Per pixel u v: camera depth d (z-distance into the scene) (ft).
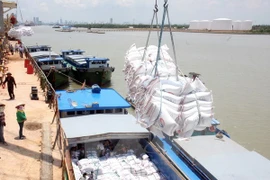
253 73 139.74
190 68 152.56
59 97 53.01
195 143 36.40
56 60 104.42
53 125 48.47
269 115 76.43
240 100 90.43
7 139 42.04
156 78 24.00
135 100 26.55
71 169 28.22
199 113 22.74
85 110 47.93
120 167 37.27
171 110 22.27
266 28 654.53
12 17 217.56
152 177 36.09
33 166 35.55
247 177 28.63
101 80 104.78
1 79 73.00
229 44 374.84
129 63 35.35
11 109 55.47
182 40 435.94
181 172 33.06
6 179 32.42
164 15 26.66
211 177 29.48
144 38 439.22
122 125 42.14
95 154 39.47
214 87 108.17
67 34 584.81
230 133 64.85
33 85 77.46
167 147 38.52
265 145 59.57
